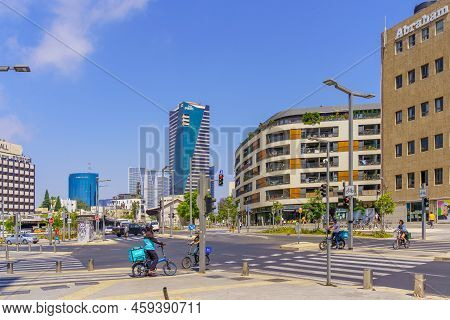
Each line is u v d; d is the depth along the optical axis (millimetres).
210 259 25609
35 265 25422
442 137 53906
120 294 13227
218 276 17703
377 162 81188
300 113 87750
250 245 36156
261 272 19438
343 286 14734
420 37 57750
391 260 22656
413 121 58156
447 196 52594
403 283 15555
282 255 26828
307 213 58156
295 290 13547
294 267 20938
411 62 58906
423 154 56312
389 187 61375
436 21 55406
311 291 13344
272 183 87688
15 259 30438
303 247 30297
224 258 26031
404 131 59500
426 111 56406
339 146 82562
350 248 28672
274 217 81062
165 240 49812
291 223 79750
